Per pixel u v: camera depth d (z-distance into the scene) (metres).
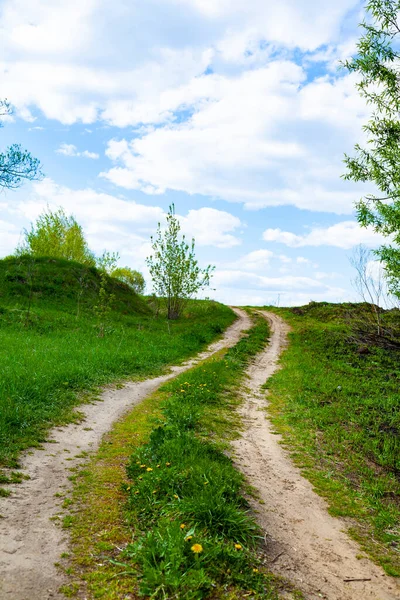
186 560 3.52
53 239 40.28
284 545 4.43
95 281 34.97
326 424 10.23
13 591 3.06
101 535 4.05
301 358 20.20
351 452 8.38
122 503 4.80
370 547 4.74
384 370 17.45
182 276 33.78
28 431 7.04
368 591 3.79
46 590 3.14
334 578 3.93
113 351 16.78
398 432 9.68
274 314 41.50
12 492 4.81
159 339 23.16
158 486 4.94
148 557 3.58
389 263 8.80
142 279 59.00
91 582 3.32
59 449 6.59
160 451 6.17
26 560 3.49
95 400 10.17
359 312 10.16
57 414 8.37
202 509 4.30
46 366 11.54
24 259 34.09
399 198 8.18
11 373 9.93
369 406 11.95
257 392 13.78
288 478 6.74
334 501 6.05
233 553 3.77
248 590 3.45
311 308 41.03
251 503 5.40
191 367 17.31
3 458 5.81
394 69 7.51
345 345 22.17
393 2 7.11
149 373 14.91
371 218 8.57
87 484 5.31
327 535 4.89
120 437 7.68
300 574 3.89
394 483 6.95
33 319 22.33
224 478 5.41
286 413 11.23
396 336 9.20
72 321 23.95
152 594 3.17
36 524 4.13
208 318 35.41
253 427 9.73
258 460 7.42
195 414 9.34
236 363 18.12
